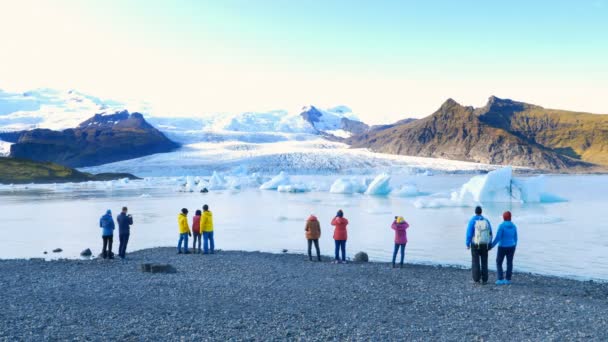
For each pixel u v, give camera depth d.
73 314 11.30
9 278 16.16
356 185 87.31
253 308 12.12
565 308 12.27
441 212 47.66
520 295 13.80
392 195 76.88
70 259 21.27
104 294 13.62
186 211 22.72
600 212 46.38
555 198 60.56
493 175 59.50
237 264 19.30
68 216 44.97
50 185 124.94
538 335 9.90
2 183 128.62
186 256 21.61
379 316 11.41
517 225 35.84
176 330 10.02
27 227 36.44
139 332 9.84
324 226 36.34
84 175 155.00
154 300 12.92
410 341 9.45
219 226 36.66
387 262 21.00
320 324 10.65
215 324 10.54
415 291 14.33
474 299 13.29
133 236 31.36
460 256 23.05
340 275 16.97
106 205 58.28
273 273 17.30
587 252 24.05
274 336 9.67
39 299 12.94
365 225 36.59
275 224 37.94
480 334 9.94
